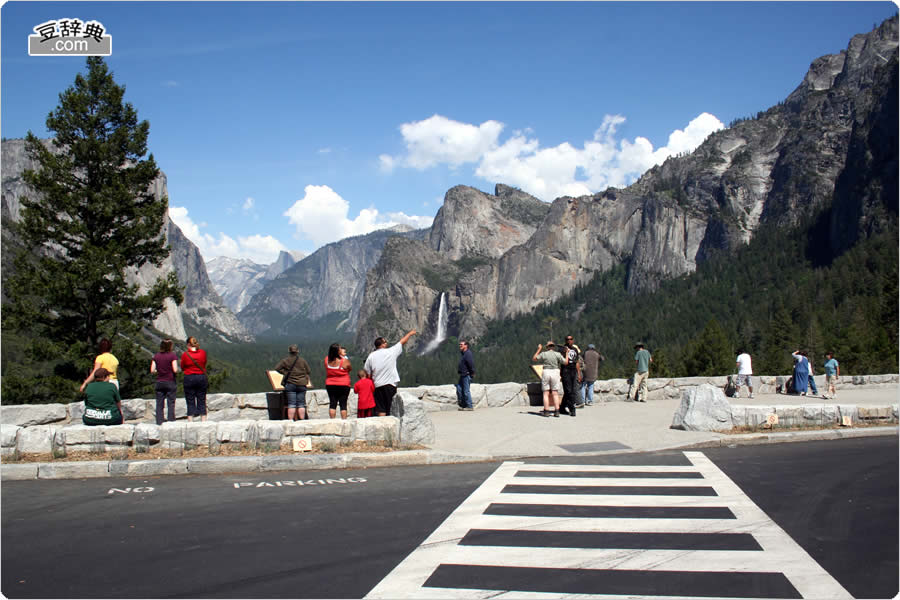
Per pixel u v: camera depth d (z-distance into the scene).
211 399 15.74
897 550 5.96
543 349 16.45
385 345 14.14
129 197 25.39
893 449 11.35
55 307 24.48
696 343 105.00
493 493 8.27
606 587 5.12
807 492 8.19
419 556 5.89
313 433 10.77
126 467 9.69
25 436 10.25
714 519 7.01
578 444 11.83
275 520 7.14
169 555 6.00
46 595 5.07
